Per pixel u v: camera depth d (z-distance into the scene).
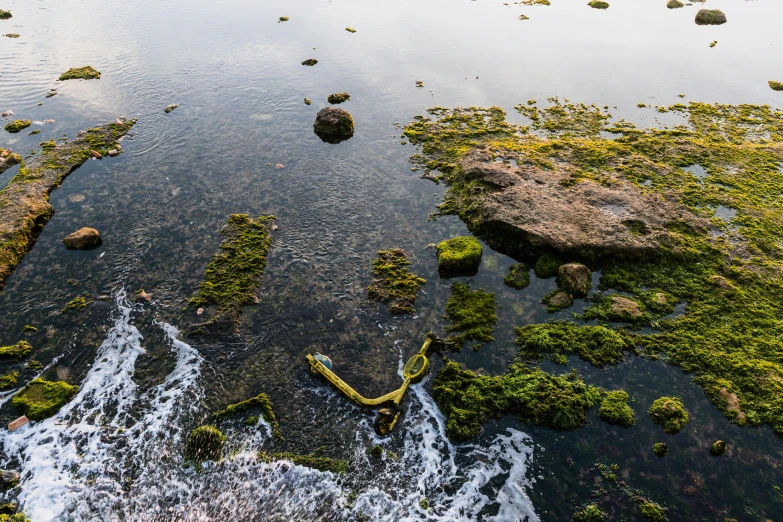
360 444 11.91
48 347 14.01
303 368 13.54
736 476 11.09
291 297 15.66
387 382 13.23
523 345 14.07
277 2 47.41
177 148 23.92
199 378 13.23
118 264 16.84
